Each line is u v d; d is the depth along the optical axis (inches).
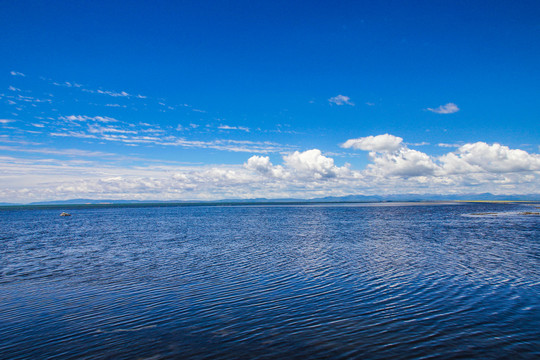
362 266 1049.5
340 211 6628.9
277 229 2539.4
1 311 681.6
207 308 673.0
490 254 1250.0
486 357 449.1
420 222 3105.3
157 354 479.8
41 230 2628.0
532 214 4284.0
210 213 6245.1
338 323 575.8
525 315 597.0
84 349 502.6
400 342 497.7
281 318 606.2
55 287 863.7
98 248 1577.3
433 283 821.9
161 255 1346.0
